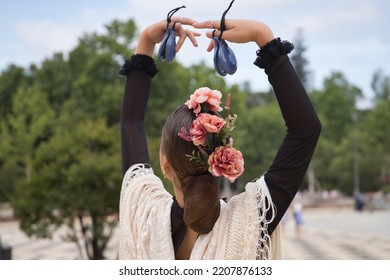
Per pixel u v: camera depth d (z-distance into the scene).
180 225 1.98
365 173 54.62
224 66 1.90
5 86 46.94
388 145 61.09
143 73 2.29
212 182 1.87
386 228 23.97
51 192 10.40
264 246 1.88
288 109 1.87
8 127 43.22
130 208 2.08
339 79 90.69
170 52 2.07
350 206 47.03
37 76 46.72
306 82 76.75
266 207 1.89
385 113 62.09
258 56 1.90
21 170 34.97
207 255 1.88
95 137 11.35
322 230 23.89
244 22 1.90
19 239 21.05
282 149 1.90
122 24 35.00
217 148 1.81
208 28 1.95
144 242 2.00
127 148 2.24
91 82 35.00
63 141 11.20
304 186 65.88
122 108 2.31
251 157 51.56
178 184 1.95
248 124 51.81
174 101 35.72
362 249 15.75
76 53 43.19
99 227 10.60
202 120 1.81
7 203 42.22
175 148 1.89
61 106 43.44
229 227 1.89
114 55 34.72
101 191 10.31
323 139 60.03
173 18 2.11
